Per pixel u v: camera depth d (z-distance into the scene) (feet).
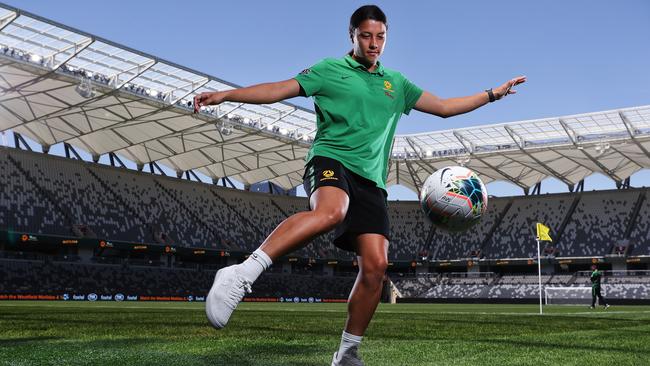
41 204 136.36
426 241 189.06
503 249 177.06
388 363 12.39
